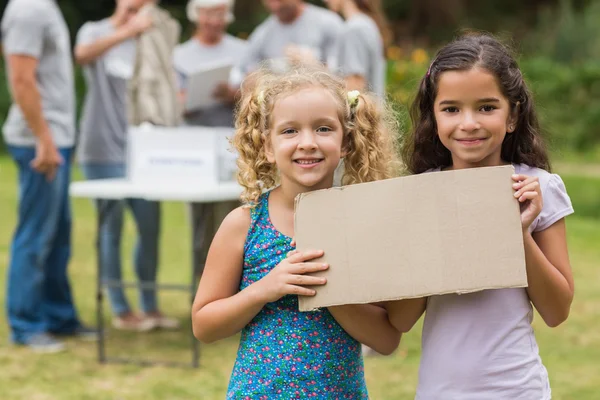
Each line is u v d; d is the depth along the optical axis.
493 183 1.94
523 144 2.16
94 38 4.67
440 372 2.06
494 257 1.92
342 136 2.11
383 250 1.96
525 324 2.05
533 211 1.93
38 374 3.96
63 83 4.38
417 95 2.23
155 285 4.16
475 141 2.01
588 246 7.24
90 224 8.25
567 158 11.78
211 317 2.07
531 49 17.20
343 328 2.07
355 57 4.32
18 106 4.19
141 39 4.53
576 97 11.84
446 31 21.50
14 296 4.39
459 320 2.05
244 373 2.10
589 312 5.12
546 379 2.10
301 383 2.04
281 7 4.82
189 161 4.14
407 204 1.96
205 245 4.59
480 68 1.99
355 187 1.99
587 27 16.31
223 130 4.29
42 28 4.16
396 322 2.15
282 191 2.14
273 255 2.09
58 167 4.31
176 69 5.18
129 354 4.32
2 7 17.31
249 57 5.03
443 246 1.93
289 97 2.03
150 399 3.62
